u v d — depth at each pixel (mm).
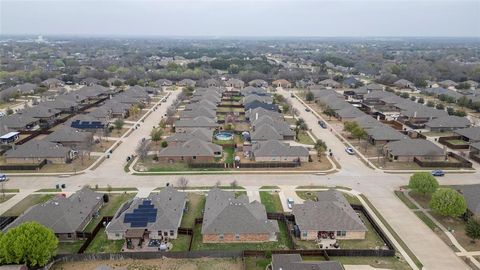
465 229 70938
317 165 108562
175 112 168500
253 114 156750
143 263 62812
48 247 59812
